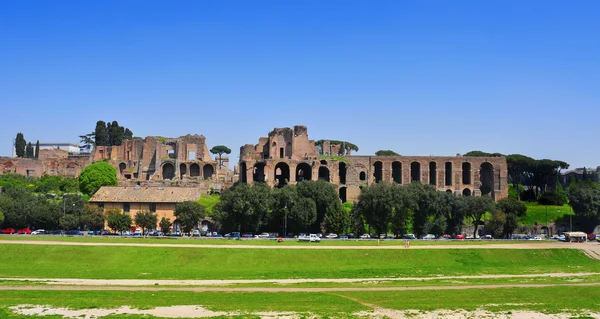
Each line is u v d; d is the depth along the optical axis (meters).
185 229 145.00
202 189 183.88
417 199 156.00
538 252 124.38
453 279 94.19
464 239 149.00
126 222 146.38
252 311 67.88
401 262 112.81
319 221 157.88
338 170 199.75
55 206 153.25
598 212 175.38
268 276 95.19
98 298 73.12
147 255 109.56
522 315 69.25
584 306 73.81
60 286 81.56
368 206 150.88
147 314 65.94
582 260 121.62
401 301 74.94
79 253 109.62
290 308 69.69
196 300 73.06
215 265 105.94
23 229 149.25
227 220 149.25
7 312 65.62
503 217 160.75
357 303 73.19
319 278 94.06
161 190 166.00
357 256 113.69
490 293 80.94
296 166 196.12
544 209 193.25
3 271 96.31
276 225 155.25
